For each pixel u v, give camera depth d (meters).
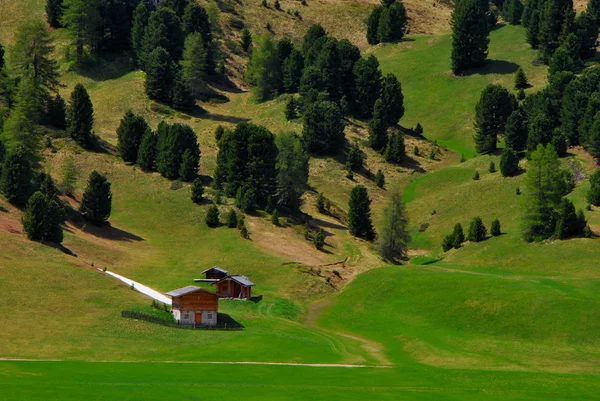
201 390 164.12
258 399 157.38
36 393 152.12
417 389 174.25
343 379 186.00
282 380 181.88
